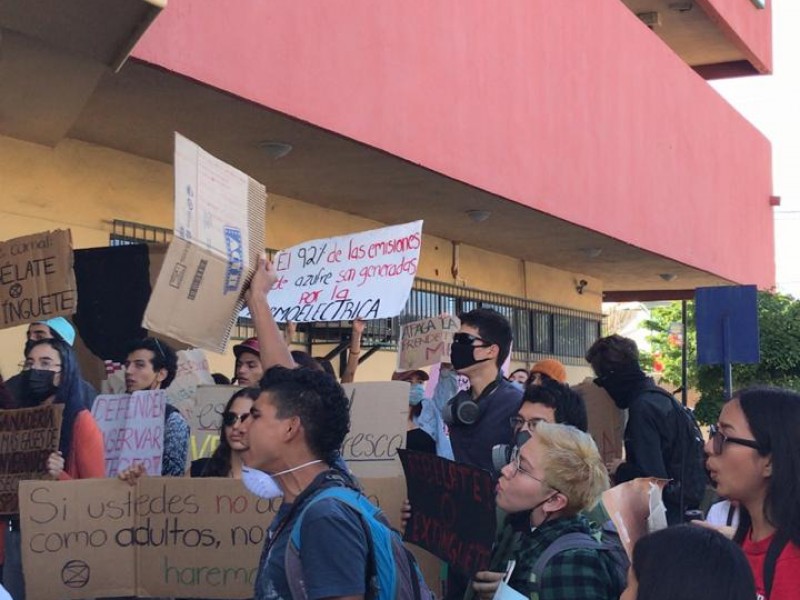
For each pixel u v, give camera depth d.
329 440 3.17
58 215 8.39
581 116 12.72
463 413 4.99
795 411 3.21
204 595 4.30
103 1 5.28
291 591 2.91
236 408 4.66
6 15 5.46
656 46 15.20
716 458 3.31
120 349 6.45
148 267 6.41
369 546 2.93
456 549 3.94
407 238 5.64
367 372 12.21
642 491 3.69
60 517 4.34
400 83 9.15
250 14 7.40
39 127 7.65
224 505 4.32
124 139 8.59
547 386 4.59
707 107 17.20
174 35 6.73
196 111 7.72
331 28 8.26
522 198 11.23
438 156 9.70
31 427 4.57
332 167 9.58
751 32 20.80
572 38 12.55
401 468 4.85
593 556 3.46
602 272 17.78
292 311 5.85
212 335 4.09
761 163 20.02
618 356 6.42
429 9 9.59
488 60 10.63
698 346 9.88
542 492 3.61
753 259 19.41
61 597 4.32
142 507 4.36
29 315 4.86
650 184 14.78
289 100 7.80
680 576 2.29
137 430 5.04
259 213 4.43
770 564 3.14
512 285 15.85
